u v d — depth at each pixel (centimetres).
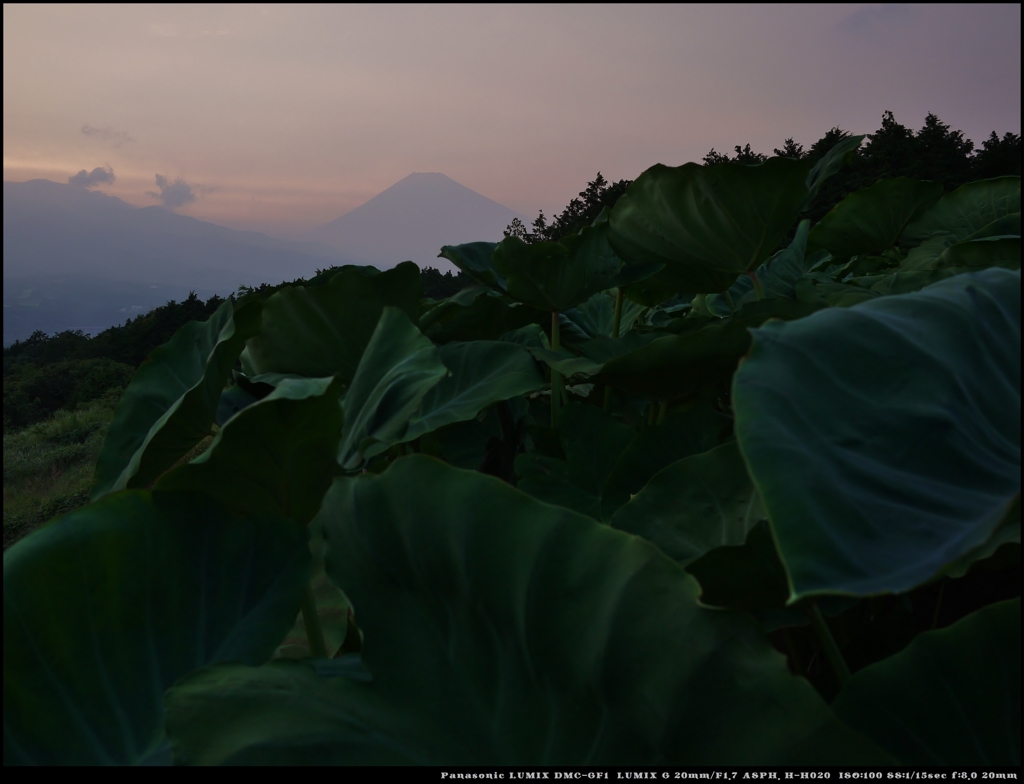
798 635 111
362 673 75
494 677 60
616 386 136
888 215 253
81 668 69
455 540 62
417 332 125
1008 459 47
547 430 166
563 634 56
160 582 77
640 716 52
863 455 45
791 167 134
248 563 83
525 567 59
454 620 63
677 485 98
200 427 133
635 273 182
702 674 50
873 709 60
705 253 154
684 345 115
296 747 57
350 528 71
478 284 212
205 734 59
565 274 173
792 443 43
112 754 65
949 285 66
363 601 68
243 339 168
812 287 176
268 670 67
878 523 39
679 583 54
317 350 171
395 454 174
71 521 76
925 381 51
